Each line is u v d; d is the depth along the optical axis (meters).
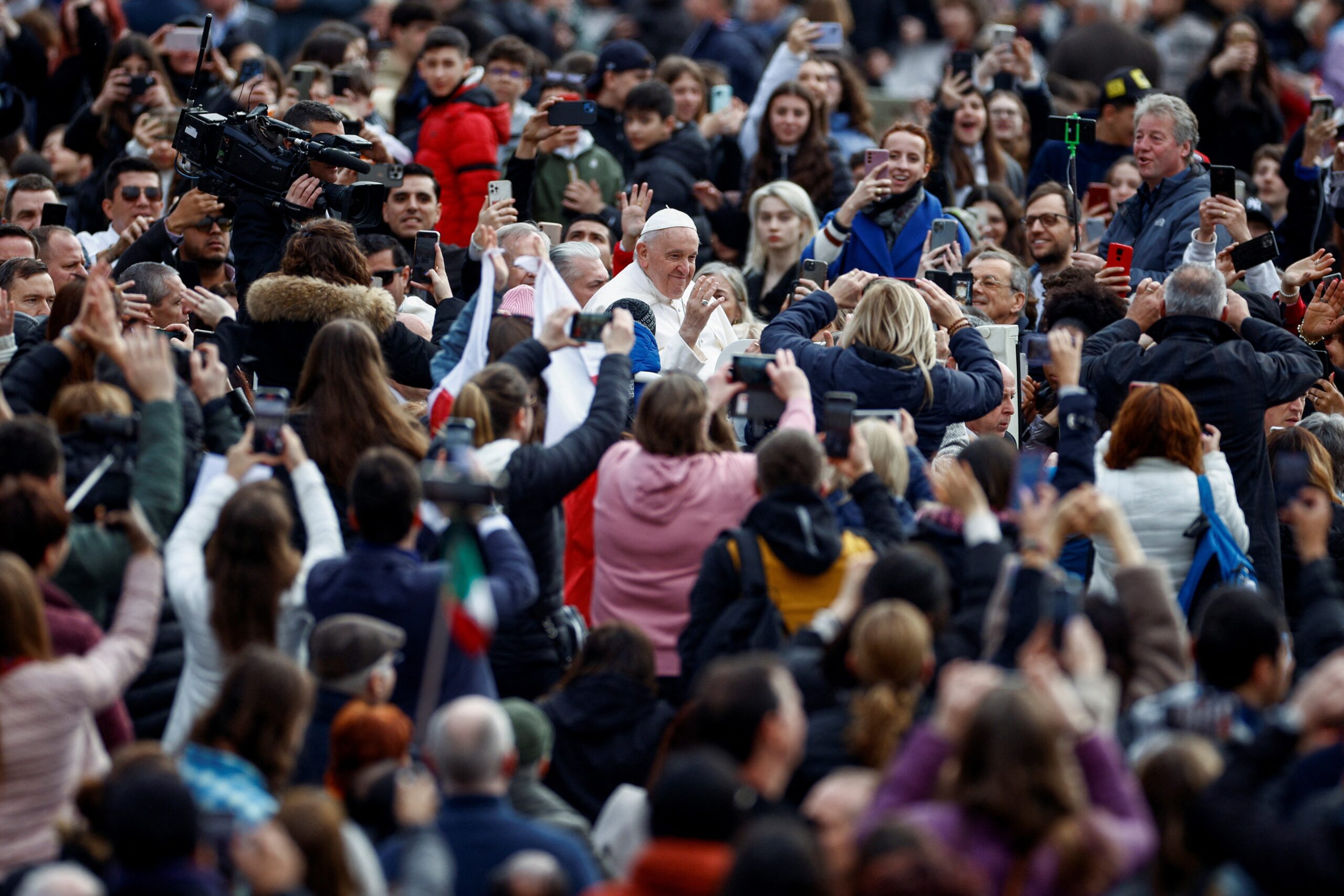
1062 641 15.27
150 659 19.16
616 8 69.88
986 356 24.55
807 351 23.80
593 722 18.98
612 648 19.36
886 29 64.00
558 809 17.52
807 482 19.11
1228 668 16.47
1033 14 61.78
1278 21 58.00
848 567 18.86
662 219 29.58
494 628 20.16
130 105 37.66
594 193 35.75
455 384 22.77
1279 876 13.48
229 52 45.62
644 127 37.62
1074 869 13.26
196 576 18.02
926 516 18.97
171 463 19.00
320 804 14.09
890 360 23.38
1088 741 14.17
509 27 55.97
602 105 40.88
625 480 20.67
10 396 20.95
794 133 37.09
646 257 29.72
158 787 13.50
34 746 15.61
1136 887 14.28
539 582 20.44
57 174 39.88
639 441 21.03
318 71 38.72
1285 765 14.49
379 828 15.47
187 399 20.48
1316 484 24.78
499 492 19.33
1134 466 21.91
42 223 30.55
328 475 20.53
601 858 17.73
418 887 13.73
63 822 15.36
